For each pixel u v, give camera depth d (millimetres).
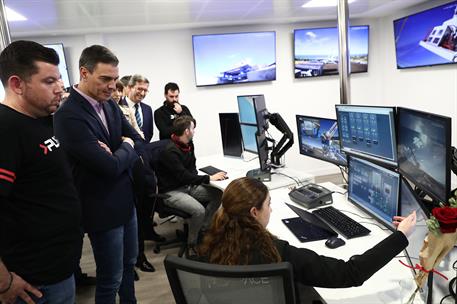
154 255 3213
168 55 5062
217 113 5324
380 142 1751
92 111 1744
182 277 1062
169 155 2996
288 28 5320
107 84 1711
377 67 5730
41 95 1265
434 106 4750
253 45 5137
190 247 2996
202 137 5336
